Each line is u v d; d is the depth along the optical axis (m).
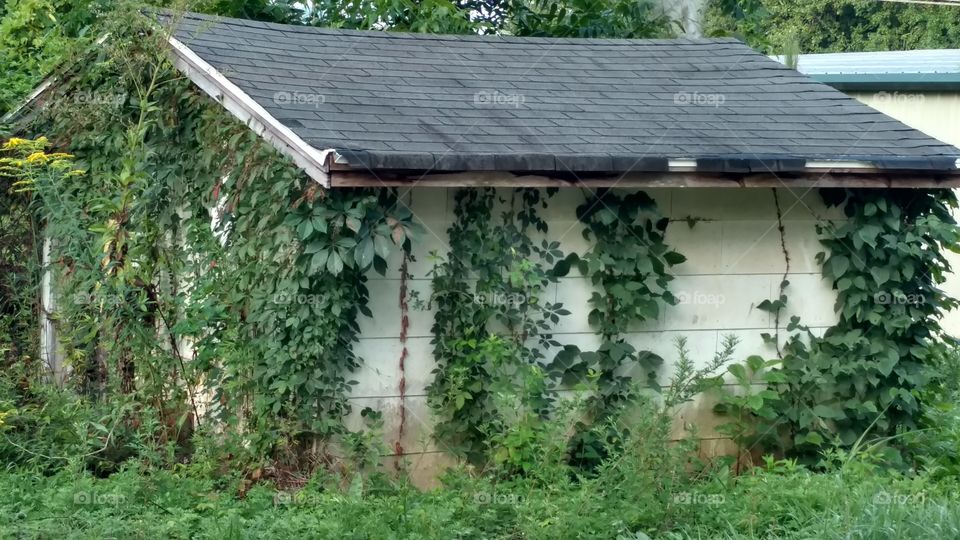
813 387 8.92
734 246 8.92
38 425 8.38
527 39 11.23
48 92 10.77
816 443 8.74
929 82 15.62
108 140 9.86
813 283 9.05
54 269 9.88
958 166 8.41
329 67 9.30
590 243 8.59
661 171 8.02
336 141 7.45
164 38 9.09
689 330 8.88
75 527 6.61
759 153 8.22
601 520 6.67
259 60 9.05
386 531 6.50
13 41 12.34
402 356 8.18
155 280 9.17
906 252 8.73
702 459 8.80
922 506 6.85
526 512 6.73
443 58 10.16
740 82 10.23
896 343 8.95
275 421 7.82
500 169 7.62
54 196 9.71
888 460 8.55
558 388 8.52
